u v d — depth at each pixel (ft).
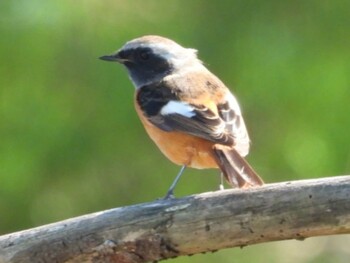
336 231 30.30
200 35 51.93
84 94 51.93
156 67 41.06
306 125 52.19
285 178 53.36
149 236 31.17
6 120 51.85
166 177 54.49
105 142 52.31
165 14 52.29
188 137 36.06
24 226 53.72
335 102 51.55
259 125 52.90
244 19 51.98
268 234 30.63
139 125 52.26
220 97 37.50
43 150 51.57
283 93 51.47
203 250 31.22
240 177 33.73
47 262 31.99
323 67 51.49
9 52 51.90
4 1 51.78
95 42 51.80
